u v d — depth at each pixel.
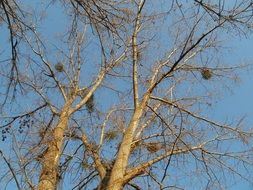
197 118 12.76
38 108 13.18
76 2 7.56
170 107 12.65
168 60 13.78
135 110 12.12
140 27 13.06
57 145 11.82
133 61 13.02
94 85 14.30
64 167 12.52
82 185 12.45
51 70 14.02
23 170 9.16
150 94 12.45
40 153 11.48
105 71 14.54
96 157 12.52
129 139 11.42
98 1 7.47
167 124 11.75
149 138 12.22
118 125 13.78
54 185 10.99
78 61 14.66
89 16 7.57
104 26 7.72
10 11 7.20
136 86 12.73
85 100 13.73
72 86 14.23
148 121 12.50
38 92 13.47
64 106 13.33
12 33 7.25
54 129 12.27
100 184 11.48
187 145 11.92
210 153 12.25
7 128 11.42
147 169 11.01
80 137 13.28
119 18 7.70
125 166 10.90
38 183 10.84
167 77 13.12
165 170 9.11
